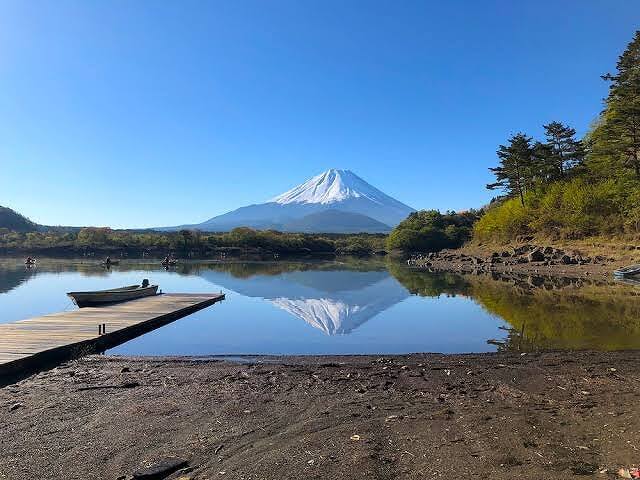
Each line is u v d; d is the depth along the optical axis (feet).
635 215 161.07
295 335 60.85
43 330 54.44
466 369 38.70
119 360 43.91
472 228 325.01
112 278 154.61
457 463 19.57
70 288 122.52
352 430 24.17
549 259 170.09
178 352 50.47
